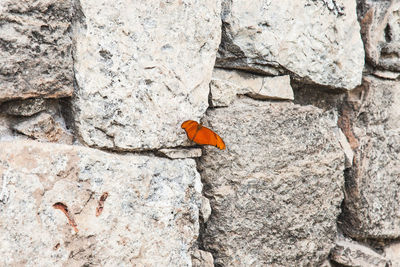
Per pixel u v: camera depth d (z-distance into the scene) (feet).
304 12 7.16
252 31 6.98
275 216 7.11
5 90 6.23
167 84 6.68
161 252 6.69
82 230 6.44
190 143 6.82
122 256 6.56
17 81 6.27
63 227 6.39
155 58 6.63
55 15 6.36
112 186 6.53
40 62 6.32
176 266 6.74
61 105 6.53
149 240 6.64
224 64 7.06
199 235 7.02
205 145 6.89
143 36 6.59
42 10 6.31
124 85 6.55
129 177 6.59
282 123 7.13
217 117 6.93
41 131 6.42
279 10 7.06
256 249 7.06
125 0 6.52
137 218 6.61
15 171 6.27
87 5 6.42
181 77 6.73
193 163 6.85
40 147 6.35
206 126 6.91
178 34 6.70
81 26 6.43
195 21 6.75
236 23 6.94
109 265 6.52
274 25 7.04
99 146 6.53
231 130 6.95
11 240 6.25
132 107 6.59
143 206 6.63
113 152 6.61
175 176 6.76
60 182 6.39
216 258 6.99
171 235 6.73
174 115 6.73
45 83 6.34
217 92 6.97
